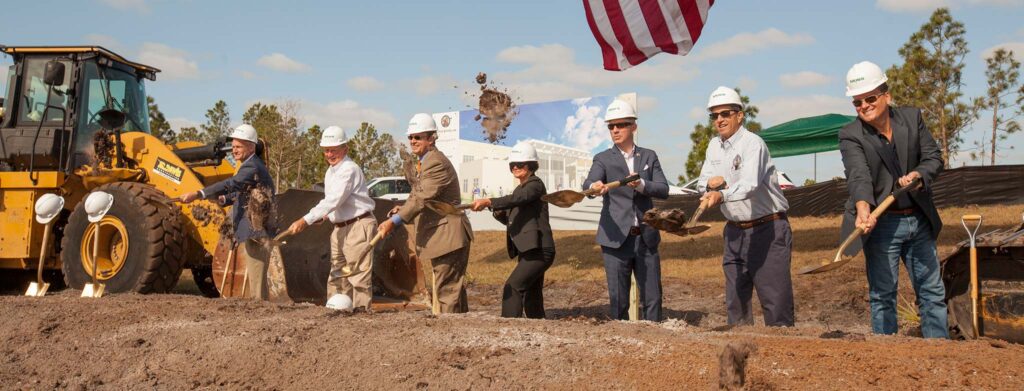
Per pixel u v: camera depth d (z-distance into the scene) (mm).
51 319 4773
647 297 5410
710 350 3113
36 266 8156
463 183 18891
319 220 5742
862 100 4094
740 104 4656
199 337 4062
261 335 3961
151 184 7902
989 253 3934
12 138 8305
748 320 4844
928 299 4086
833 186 17203
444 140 19203
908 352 3105
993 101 22734
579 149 16922
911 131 4062
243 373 3576
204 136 35594
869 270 4219
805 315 7078
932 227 4070
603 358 3152
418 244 5637
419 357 3400
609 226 5434
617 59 6668
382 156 37031
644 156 5496
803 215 17625
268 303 5328
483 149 18469
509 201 5348
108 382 3754
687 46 6434
